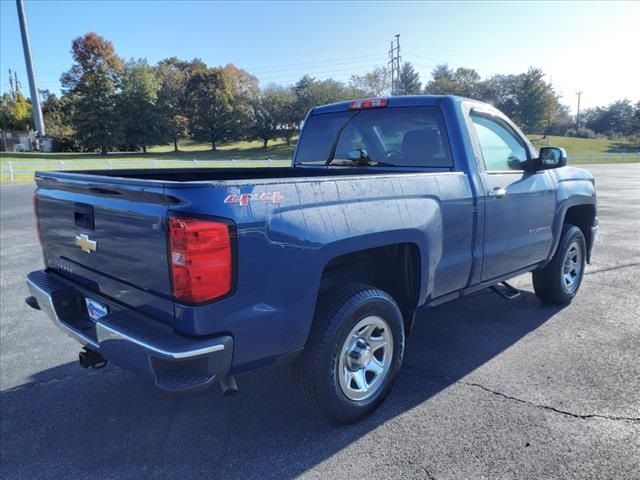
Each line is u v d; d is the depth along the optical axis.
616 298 5.19
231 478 2.46
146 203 2.25
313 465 2.55
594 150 72.62
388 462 2.55
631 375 3.44
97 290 2.73
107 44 65.38
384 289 3.32
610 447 2.63
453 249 3.32
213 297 2.12
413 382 3.42
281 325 2.37
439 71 112.00
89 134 64.88
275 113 76.38
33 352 4.07
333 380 2.70
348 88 78.44
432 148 3.64
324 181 2.52
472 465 2.51
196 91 75.31
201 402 3.23
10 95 91.88
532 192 4.05
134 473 2.52
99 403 3.24
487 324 4.50
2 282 6.20
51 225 3.12
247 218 2.18
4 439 2.84
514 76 98.31
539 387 3.30
